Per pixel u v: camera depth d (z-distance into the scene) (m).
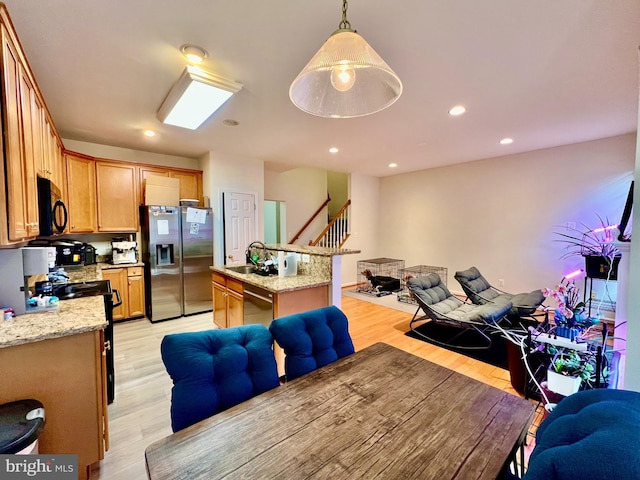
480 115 2.96
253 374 1.25
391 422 1.00
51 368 1.44
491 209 4.99
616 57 1.94
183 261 4.16
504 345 3.23
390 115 2.94
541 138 3.79
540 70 2.11
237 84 2.28
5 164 1.31
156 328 3.71
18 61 1.50
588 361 1.80
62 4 1.47
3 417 1.20
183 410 1.06
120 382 2.45
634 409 0.69
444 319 3.22
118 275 3.84
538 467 0.63
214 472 0.79
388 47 1.85
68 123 3.16
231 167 4.61
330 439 0.92
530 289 4.59
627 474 0.50
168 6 1.50
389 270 6.62
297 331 1.44
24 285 1.70
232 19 1.60
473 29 1.68
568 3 1.48
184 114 2.70
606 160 3.84
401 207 6.42
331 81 1.45
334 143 3.96
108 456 1.68
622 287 2.09
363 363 1.44
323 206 7.86
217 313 3.56
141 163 4.18
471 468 0.81
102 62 2.01
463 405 1.11
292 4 1.49
